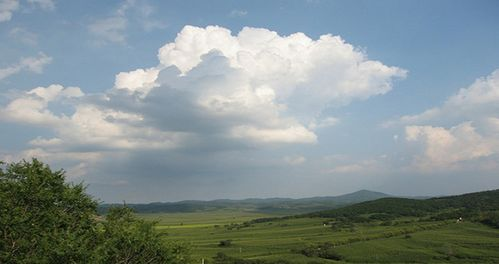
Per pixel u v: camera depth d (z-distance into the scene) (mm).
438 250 187375
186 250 63344
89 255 45812
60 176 52688
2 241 43281
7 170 50000
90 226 53969
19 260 42156
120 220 60812
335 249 197750
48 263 43000
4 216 43750
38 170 50531
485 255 176375
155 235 59094
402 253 186375
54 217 48500
